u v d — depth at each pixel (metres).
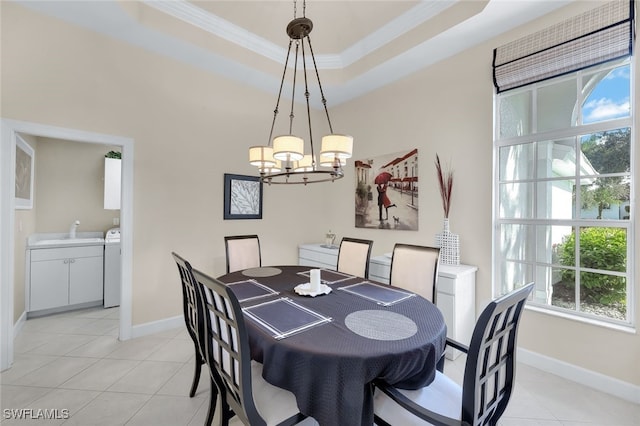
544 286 2.36
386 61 2.97
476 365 0.99
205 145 3.23
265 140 3.75
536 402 1.86
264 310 1.54
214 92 3.29
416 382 1.22
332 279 2.24
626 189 1.98
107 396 1.88
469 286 2.57
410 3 2.53
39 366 2.23
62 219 3.78
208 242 3.27
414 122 3.20
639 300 1.87
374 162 3.66
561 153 2.28
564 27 2.13
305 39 3.07
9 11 2.16
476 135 2.68
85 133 2.47
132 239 2.76
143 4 2.45
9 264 2.20
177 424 1.64
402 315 1.49
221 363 1.30
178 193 3.04
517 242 2.51
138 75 2.76
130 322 2.74
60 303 3.33
